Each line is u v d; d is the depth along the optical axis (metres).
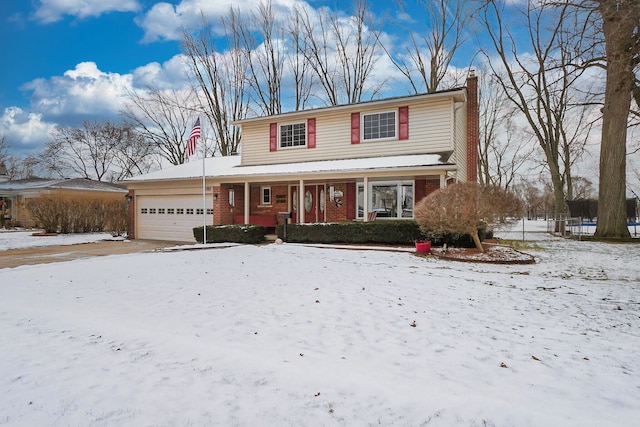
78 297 6.79
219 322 5.28
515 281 8.30
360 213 17.06
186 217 18.48
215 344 4.39
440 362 3.96
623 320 5.51
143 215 19.80
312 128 18.00
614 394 3.30
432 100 15.65
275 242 15.60
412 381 3.49
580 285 7.91
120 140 42.41
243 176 16.62
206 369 3.69
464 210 11.73
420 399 3.13
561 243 16.27
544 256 12.25
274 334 4.78
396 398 3.14
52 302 6.45
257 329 4.97
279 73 33.25
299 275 8.62
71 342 4.44
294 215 18.64
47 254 13.72
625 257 12.00
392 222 14.05
